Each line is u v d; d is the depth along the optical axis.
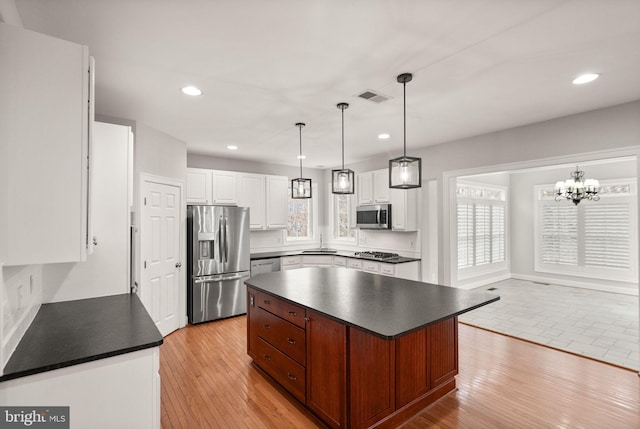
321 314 2.12
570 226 6.80
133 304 2.31
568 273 6.83
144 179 3.61
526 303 5.45
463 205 6.67
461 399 2.57
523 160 3.78
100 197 2.50
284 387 2.69
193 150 5.05
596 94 2.84
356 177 5.96
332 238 6.89
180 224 4.35
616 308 5.14
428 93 2.81
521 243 7.57
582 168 6.61
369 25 1.83
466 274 6.65
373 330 1.75
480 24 1.82
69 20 1.75
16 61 1.38
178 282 4.28
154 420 1.62
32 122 1.40
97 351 1.51
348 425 2.03
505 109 3.21
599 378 2.88
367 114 3.36
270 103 3.02
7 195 1.36
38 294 2.17
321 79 2.52
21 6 1.62
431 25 1.83
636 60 2.24
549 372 3.01
